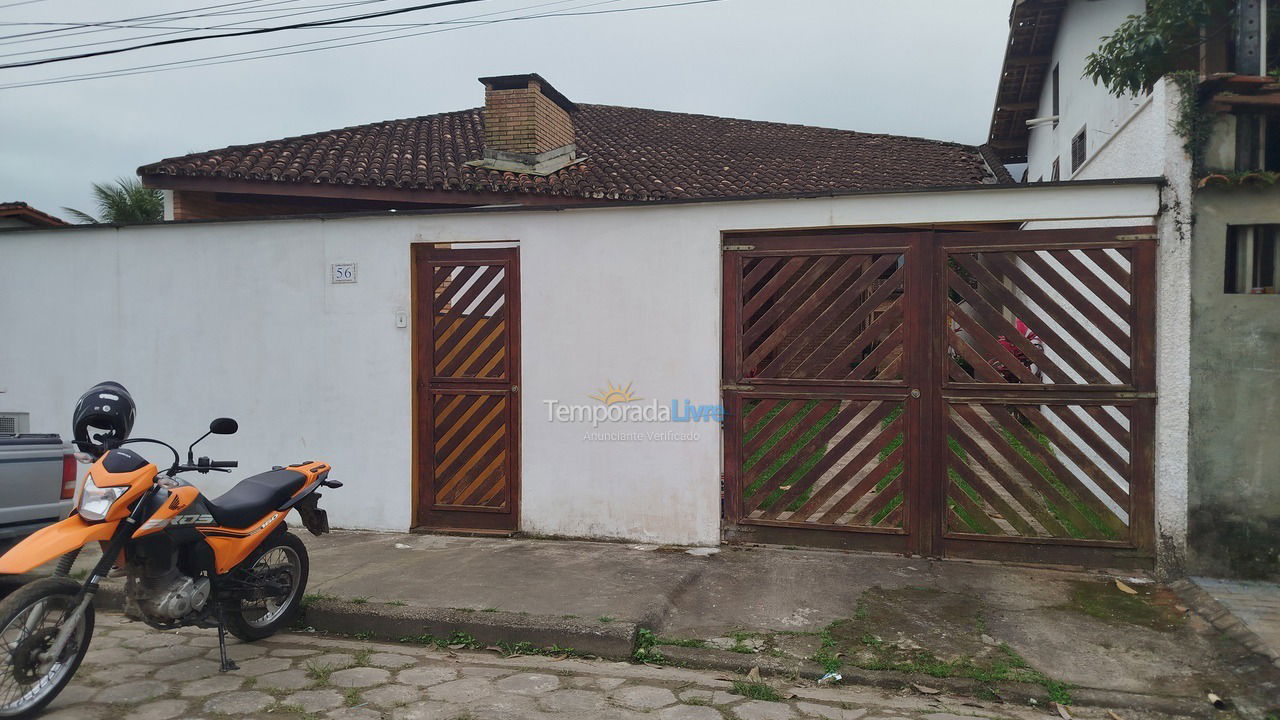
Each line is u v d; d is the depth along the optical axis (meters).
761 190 12.02
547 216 6.32
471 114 15.31
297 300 6.83
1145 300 5.31
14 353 7.41
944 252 5.68
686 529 6.12
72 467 5.27
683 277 6.06
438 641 4.64
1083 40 10.80
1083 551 5.46
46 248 7.32
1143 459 5.34
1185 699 3.76
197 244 7.02
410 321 6.61
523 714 3.70
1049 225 6.68
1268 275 5.09
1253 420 5.05
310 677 4.14
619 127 16.16
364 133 13.40
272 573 4.59
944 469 5.70
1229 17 5.68
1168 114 5.14
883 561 5.65
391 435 6.66
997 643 4.32
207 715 3.69
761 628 4.56
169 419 7.11
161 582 4.00
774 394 5.98
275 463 6.91
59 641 3.71
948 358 5.69
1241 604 4.62
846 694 3.94
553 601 4.89
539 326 6.37
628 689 3.99
